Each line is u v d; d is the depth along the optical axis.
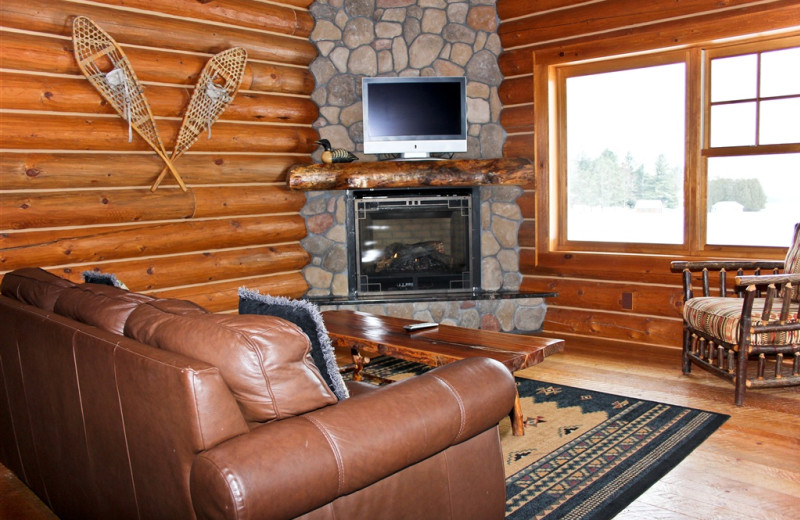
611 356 4.67
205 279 4.84
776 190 4.37
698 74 4.59
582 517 2.48
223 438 1.66
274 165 5.14
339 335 3.49
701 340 4.10
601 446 3.12
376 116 5.16
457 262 5.50
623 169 5.05
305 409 1.79
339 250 5.38
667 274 4.75
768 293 3.44
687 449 3.05
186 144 4.50
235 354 1.72
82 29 3.91
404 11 5.34
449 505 2.06
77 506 2.34
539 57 5.18
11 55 3.71
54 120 3.93
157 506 1.82
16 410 2.71
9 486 2.97
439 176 5.09
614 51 4.82
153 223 4.55
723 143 4.57
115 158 4.24
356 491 1.81
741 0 4.25
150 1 4.32
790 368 4.21
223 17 4.75
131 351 1.84
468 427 2.05
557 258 5.28
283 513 1.61
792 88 4.26
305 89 5.29
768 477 2.77
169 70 4.43
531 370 4.40
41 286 2.65
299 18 5.18
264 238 5.15
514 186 5.38
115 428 1.95
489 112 5.40
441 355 3.03
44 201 3.94
